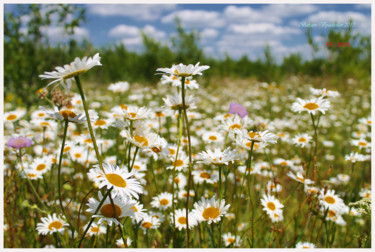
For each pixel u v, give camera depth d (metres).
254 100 1.78
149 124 0.64
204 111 1.32
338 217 0.51
